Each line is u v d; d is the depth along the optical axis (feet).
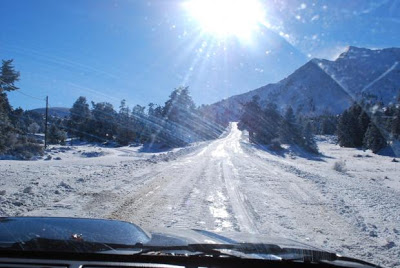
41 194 34.65
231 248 8.68
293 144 210.79
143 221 25.52
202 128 244.42
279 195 40.65
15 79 126.93
